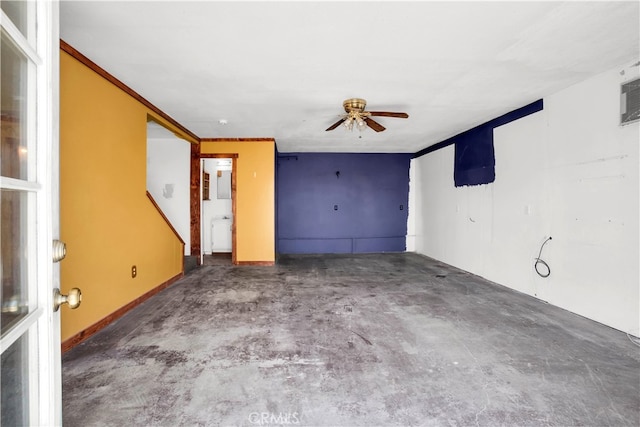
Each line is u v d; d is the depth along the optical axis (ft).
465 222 17.56
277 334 8.95
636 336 8.90
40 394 2.85
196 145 19.48
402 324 9.78
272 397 6.06
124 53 8.30
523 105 12.92
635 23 7.00
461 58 8.67
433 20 6.84
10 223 2.71
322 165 24.45
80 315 8.41
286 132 17.72
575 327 9.57
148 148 20.40
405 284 14.66
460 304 11.76
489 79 10.19
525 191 13.08
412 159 24.81
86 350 7.88
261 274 16.63
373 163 24.66
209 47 8.00
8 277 2.68
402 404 5.87
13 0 2.69
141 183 11.76
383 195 24.73
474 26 7.09
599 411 5.68
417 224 24.35
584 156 10.41
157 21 6.84
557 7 6.41
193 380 6.59
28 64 2.73
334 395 6.14
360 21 6.87
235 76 9.84
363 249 24.67
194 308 11.14
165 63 8.90
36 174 2.80
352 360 7.50
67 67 7.89
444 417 5.53
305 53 8.33
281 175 24.25
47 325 2.85
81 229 8.44
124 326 9.43
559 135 11.35
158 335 8.81
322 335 8.91
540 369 7.13
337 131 17.52
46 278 2.85
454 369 7.13
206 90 11.05
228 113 13.87
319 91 11.18
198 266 18.63
